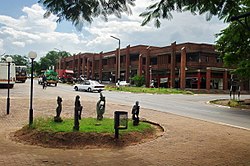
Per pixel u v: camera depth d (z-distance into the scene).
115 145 9.18
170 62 58.44
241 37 13.55
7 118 14.10
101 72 78.75
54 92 31.98
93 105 19.50
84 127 10.23
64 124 10.71
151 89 45.12
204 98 34.75
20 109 16.77
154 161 7.55
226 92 52.41
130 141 9.61
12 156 7.81
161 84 60.62
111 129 10.09
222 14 6.86
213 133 11.38
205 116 17.53
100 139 9.37
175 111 19.42
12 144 9.24
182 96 37.16
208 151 8.64
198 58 54.03
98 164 7.25
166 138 10.31
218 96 40.66
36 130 10.02
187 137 10.52
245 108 23.70
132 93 38.91
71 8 5.84
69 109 17.30
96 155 8.11
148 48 62.50
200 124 13.50
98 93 35.41
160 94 39.59
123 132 9.97
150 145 9.31
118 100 26.05
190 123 13.68
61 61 102.56
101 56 78.62
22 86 42.00
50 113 15.66
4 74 35.97
